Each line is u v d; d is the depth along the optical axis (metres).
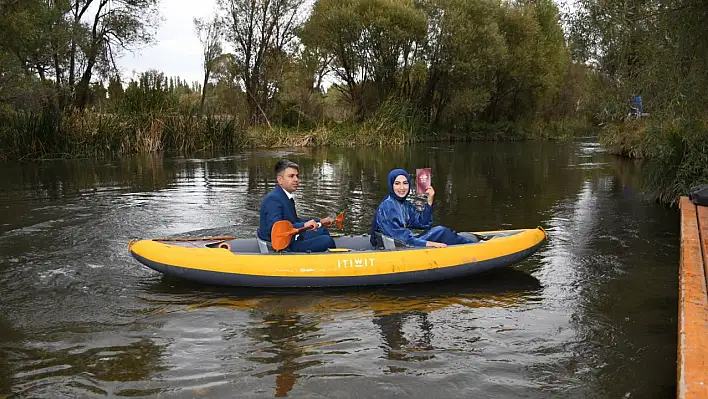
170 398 3.50
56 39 22.11
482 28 29.70
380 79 31.28
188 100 26.27
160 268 5.55
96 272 6.05
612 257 6.72
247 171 15.45
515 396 3.55
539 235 6.15
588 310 5.00
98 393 3.57
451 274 5.62
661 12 8.26
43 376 3.79
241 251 5.83
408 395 3.54
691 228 5.66
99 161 18.09
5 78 18.02
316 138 26.58
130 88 22.72
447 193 11.95
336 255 5.46
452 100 32.47
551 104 40.69
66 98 22.95
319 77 32.72
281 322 4.69
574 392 3.60
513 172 15.95
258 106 29.64
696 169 9.48
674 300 5.23
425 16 29.83
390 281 5.50
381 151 24.02
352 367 3.90
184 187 12.30
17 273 6.01
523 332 4.52
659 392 3.60
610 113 9.56
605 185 13.02
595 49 9.26
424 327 4.60
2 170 15.47
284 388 3.62
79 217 8.94
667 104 8.60
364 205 10.19
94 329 4.57
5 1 17.81
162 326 4.62
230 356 4.07
